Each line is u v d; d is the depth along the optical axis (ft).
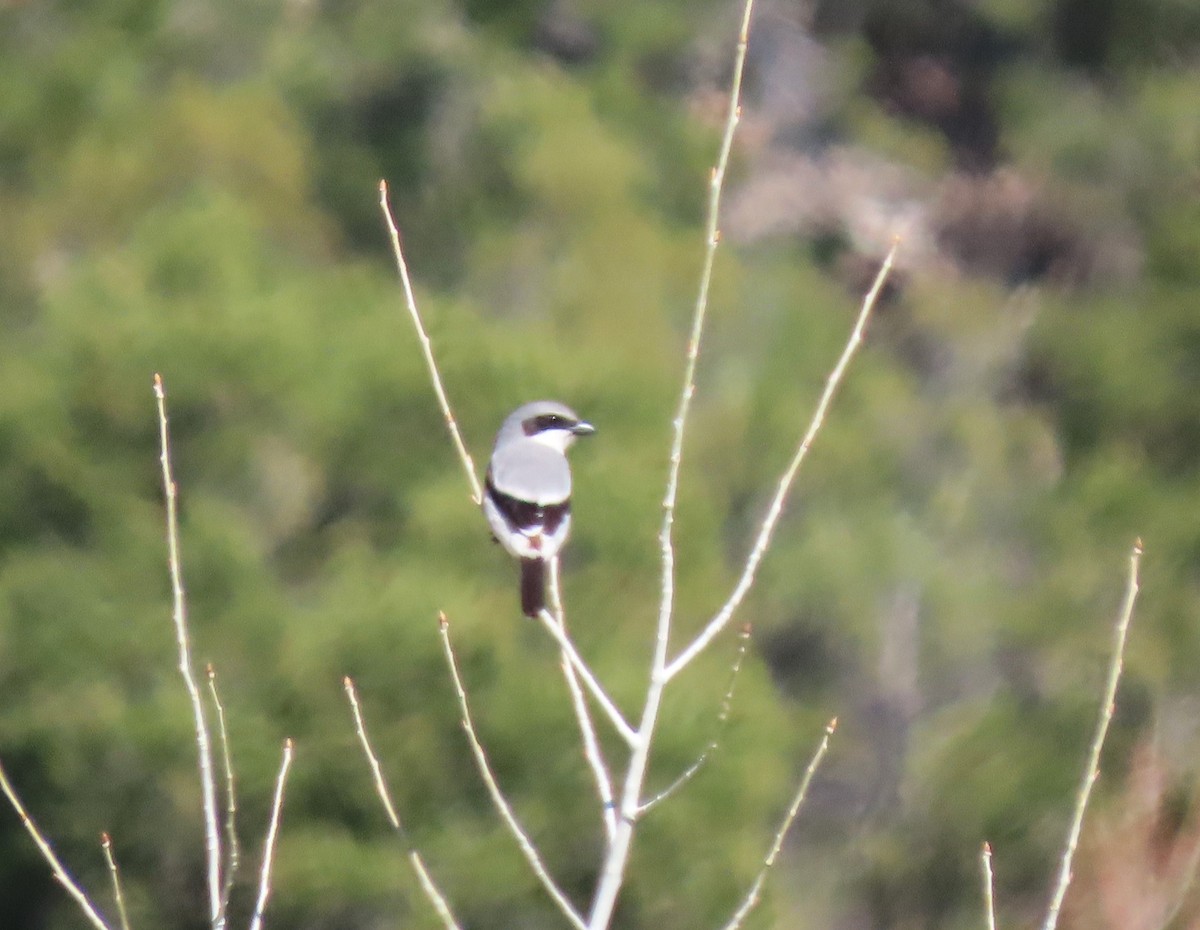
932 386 80.59
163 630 50.11
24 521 52.37
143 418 53.26
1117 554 69.26
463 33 87.04
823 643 67.87
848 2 95.66
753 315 79.10
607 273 77.00
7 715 49.57
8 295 71.77
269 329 53.93
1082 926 45.29
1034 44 94.12
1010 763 61.36
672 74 92.53
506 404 55.47
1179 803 46.39
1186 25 91.61
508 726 48.32
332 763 48.29
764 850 57.57
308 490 54.34
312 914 47.75
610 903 17.51
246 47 84.28
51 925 49.75
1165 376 77.20
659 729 49.26
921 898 60.03
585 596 52.11
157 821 48.65
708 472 71.00
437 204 81.46
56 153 77.20
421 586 49.65
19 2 82.53
